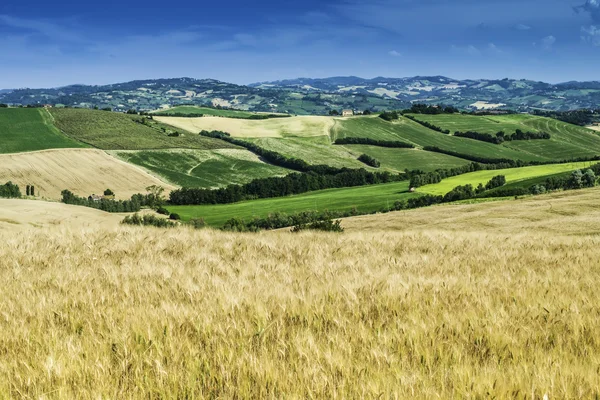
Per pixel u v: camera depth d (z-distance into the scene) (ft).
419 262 31.58
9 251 33.06
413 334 15.61
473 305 19.56
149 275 25.35
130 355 13.99
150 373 12.80
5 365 13.07
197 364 13.28
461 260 33.09
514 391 11.44
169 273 25.49
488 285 23.59
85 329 16.47
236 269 27.91
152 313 17.69
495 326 16.31
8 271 26.53
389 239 44.93
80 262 29.78
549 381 11.91
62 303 19.38
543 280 24.80
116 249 34.42
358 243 41.52
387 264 30.55
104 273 25.80
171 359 13.79
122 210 355.36
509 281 24.76
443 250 38.37
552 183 288.71
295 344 14.49
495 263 31.73
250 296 20.38
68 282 23.45
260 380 12.20
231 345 14.76
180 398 11.76
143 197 382.83
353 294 20.43
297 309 18.47
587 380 11.93
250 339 15.05
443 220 206.39
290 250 36.60
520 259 33.50
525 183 310.86
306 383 11.94
